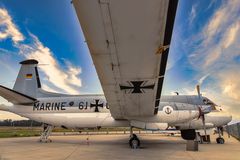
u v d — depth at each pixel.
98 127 15.98
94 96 16.78
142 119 14.12
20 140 19.28
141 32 5.52
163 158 9.20
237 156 9.65
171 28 5.39
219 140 15.88
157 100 11.39
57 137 24.05
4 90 15.78
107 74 7.96
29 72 18.58
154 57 6.73
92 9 4.70
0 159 9.12
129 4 4.59
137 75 8.04
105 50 6.33
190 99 15.57
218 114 15.85
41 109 17.05
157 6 4.67
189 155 9.97
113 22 5.15
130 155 10.06
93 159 9.02
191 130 16.31
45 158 9.31
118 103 11.36
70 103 16.64
